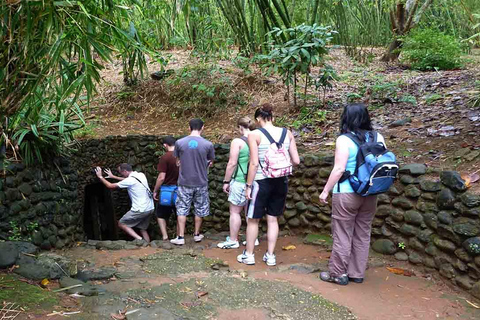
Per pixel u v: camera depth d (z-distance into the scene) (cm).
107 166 662
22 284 287
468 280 317
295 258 409
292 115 640
